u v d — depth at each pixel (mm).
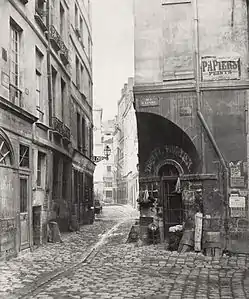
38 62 18547
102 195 82500
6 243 13516
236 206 14164
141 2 15250
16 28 15758
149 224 16422
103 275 11117
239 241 14031
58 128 20906
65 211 23000
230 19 14773
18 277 10938
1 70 13766
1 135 13227
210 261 12992
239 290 9375
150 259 13344
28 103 16469
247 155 14328
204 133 14562
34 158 16922
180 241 14625
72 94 26125
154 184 16312
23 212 15312
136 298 8680
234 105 14508
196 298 8641
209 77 14664
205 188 14414
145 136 15891
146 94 14984
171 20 15062
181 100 14828
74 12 27641
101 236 21109
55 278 10859
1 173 13156
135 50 15141
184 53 14914
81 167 29250
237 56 14633
